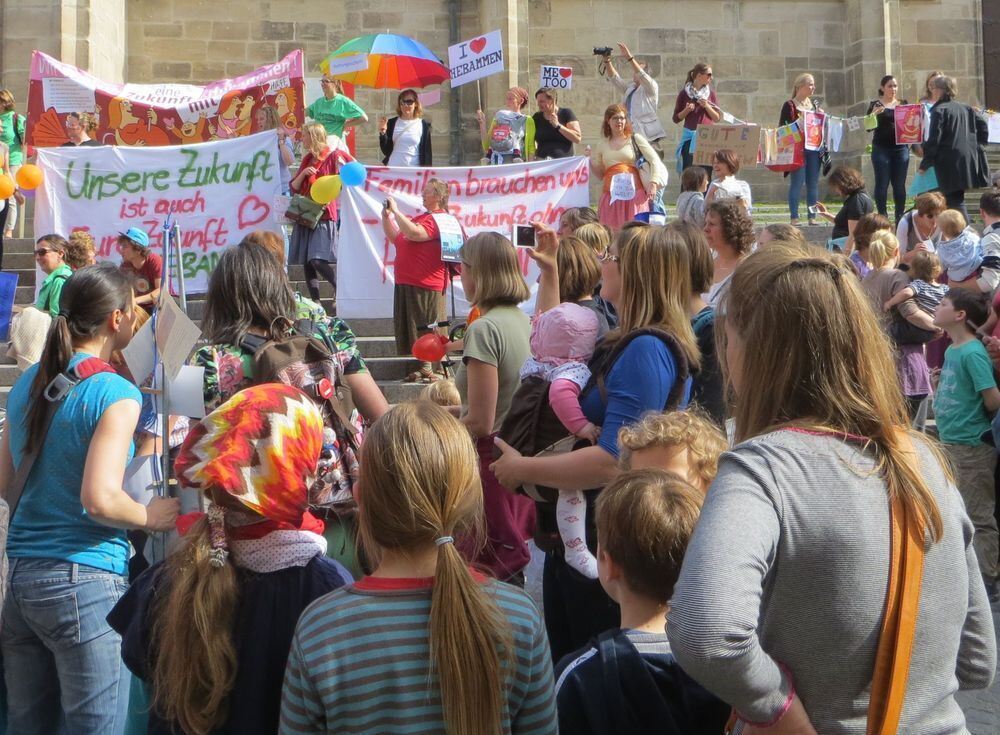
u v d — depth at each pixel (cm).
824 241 1338
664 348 391
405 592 267
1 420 523
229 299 402
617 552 302
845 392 240
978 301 726
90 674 388
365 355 1068
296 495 309
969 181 1370
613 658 293
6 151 1403
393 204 984
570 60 1983
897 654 226
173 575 307
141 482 422
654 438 351
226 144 1192
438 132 1934
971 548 254
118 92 1475
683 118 1466
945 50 2033
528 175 1161
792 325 243
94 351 408
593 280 523
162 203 1188
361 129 1923
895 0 1961
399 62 1524
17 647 399
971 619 254
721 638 210
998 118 1479
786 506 228
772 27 2022
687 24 2008
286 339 400
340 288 1121
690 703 291
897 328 838
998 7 2089
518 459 409
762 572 220
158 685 303
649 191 1176
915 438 250
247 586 310
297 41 1945
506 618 269
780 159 1409
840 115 2030
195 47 1927
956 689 243
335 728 260
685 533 296
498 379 505
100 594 389
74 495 390
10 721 403
